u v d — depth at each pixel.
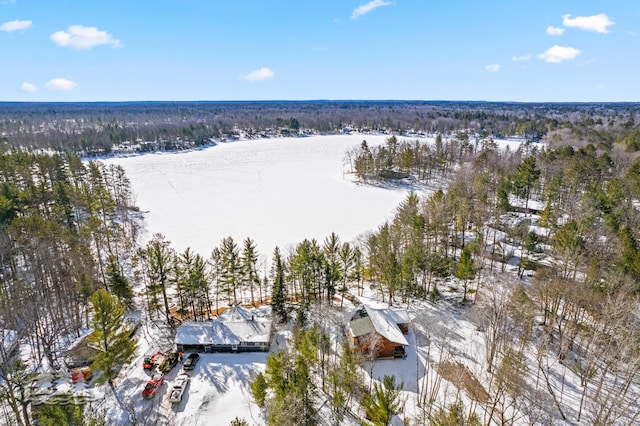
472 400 29.67
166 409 31.00
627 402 29.33
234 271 50.22
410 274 46.06
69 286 44.47
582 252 41.88
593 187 61.34
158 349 39.25
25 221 50.53
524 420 28.59
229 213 89.12
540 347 34.75
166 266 50.91
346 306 47.91
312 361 32.56
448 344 38.22
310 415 27.00
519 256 54.59
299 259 46.41
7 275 45.88
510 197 76.38
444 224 55.53
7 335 38.75
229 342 38.19
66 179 87.62
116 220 80.75
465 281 45.56
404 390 32.44
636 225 51.59
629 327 31.78
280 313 43.53
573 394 31.30
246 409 31.17
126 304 46.28
